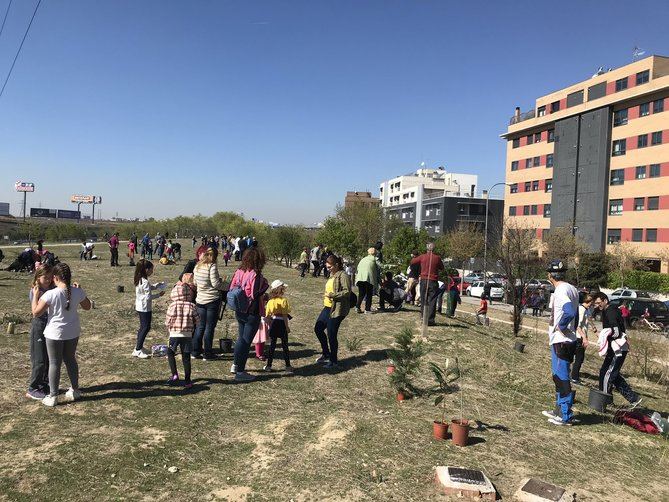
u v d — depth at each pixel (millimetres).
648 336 12344
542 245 47344
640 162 46625
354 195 143500
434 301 11766
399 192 113000
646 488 4391
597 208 50219
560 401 6023
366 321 12109
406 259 17797
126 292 17109
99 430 5105
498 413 6180
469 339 10703
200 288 8102
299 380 7184
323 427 5242
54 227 74750
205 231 94375
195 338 8156
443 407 6051
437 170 117812
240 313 6898
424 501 3869
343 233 25891
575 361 8727
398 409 5992
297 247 32656
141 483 4109
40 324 6000
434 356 8961
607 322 7672
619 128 48906
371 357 8625
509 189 64438
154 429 5195
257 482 4160
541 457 4844
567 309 5918
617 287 41469
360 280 13188
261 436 5074
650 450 5387
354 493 3967
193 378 7062
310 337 10367
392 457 4582
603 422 6277
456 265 56688
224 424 5426
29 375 6945
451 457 4641
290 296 17047
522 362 9555
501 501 3916
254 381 7059
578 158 52938
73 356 5934
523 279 13766
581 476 4492
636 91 46031
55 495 3861
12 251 37938
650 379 10922
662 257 42438
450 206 83688
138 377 7012
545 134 58688
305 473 4293
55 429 5086
